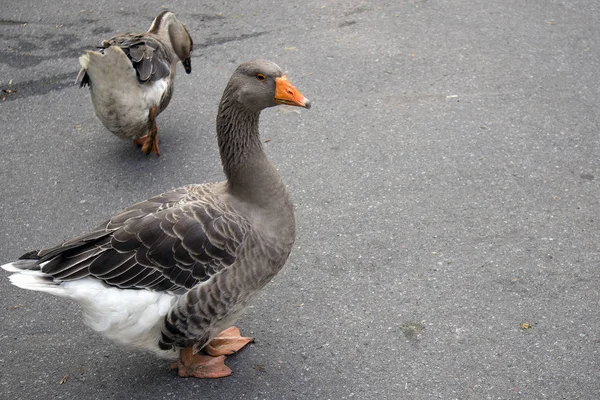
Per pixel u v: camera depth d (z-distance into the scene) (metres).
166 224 1.62
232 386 1.72
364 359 1.75
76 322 1.88
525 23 2.87
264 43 2.83
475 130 2.39
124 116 2.28
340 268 1.97
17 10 3.09
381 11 2.98
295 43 2.82
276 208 1.69
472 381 1.70
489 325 1.81
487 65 2.66
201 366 1.74
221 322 1.69
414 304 1.87
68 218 2.18
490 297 1.87
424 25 2.89
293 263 1.99
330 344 1.79
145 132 2.45
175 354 1.73
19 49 2.85
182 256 1.62
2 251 2.08
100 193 2.26
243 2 3.10
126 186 2.28
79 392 1.72
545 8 2.96
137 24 2.96
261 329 1.83
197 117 2.53
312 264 1.98
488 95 2.53
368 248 2.02
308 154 2.34
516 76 2.61
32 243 2.10
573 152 2.29
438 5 3.00
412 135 2.39
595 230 2.03
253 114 1.70
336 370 1.74
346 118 2.47
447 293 1.89
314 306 1.88
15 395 1.72
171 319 1.62
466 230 2.05
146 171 2.33
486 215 2.10
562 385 1.68
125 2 3.14
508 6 2.98
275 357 1.77
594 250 1.98
